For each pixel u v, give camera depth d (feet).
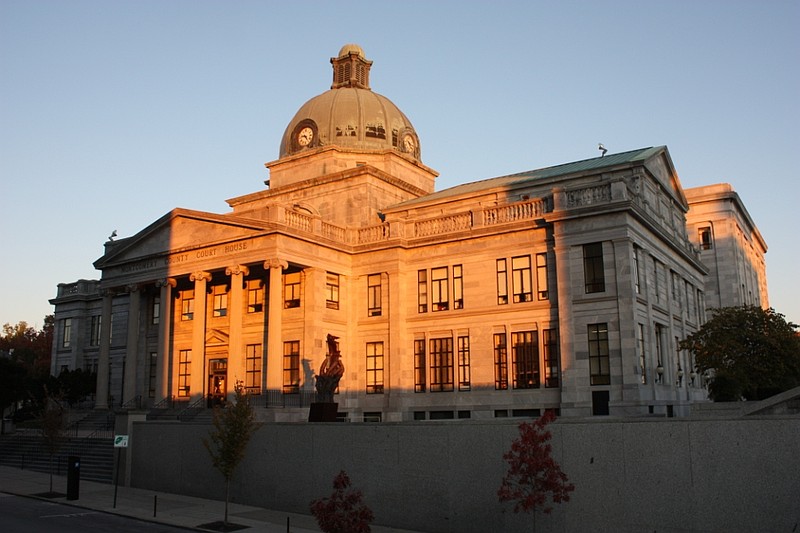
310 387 154.30
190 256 166.50
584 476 73.10
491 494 79.25
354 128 205.87
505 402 145.89
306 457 96.53
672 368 151.74
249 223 154.61
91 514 93.35
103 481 124.77
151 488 116.88
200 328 162.20
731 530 65.31
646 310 140.26
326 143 204.95
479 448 80.79
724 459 66.49
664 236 153.58
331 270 164.04
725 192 236.02
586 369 134.82
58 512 94.53
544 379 141.90
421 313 161.27
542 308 144.25
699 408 103.40
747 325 136.77
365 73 229.25
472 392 150.71
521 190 171.01
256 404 150.61
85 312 227.81
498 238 152.56
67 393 189.88
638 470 70.49
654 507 69.26
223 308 172.76
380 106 212.43
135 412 123.75
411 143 216.13
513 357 146.92
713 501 66.49
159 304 178.29
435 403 155.22
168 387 173.99
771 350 133.28
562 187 143.02
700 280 190.29
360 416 162.81
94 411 176.45
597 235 137.39
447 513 82.17
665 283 155.84
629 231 135.23
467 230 155.53
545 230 146.51
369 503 88.79
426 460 84.79
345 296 167.94
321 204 196.75
